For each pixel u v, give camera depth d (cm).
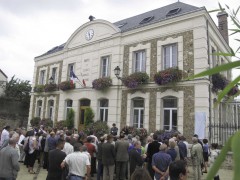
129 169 761
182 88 1164
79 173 521
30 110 2091
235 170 42
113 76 1460
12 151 504
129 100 1363
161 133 1129
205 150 935
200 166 782
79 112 1644
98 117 1509
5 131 848
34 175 871
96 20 1625
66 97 1750
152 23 1320
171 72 1175
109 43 1525
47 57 2022
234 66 62
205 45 1131
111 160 750
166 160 563
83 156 532
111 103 1436
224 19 1591
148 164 705
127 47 1438
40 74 2080
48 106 1908
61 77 1839
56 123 1684
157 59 1282
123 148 773
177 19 1225
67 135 898
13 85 2825
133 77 1318
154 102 1255
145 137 1199
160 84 1221
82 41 1719
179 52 1202
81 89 1634
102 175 811
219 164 52
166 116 1223
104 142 805
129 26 1577
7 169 496
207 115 1080
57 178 543
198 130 1073
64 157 556
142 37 1367
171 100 1218
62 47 2020
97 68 1570
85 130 1397
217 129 1064
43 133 1034
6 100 2539
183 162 320
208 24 1196
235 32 79
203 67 1109
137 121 1335
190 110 1122
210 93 1125
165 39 1267
